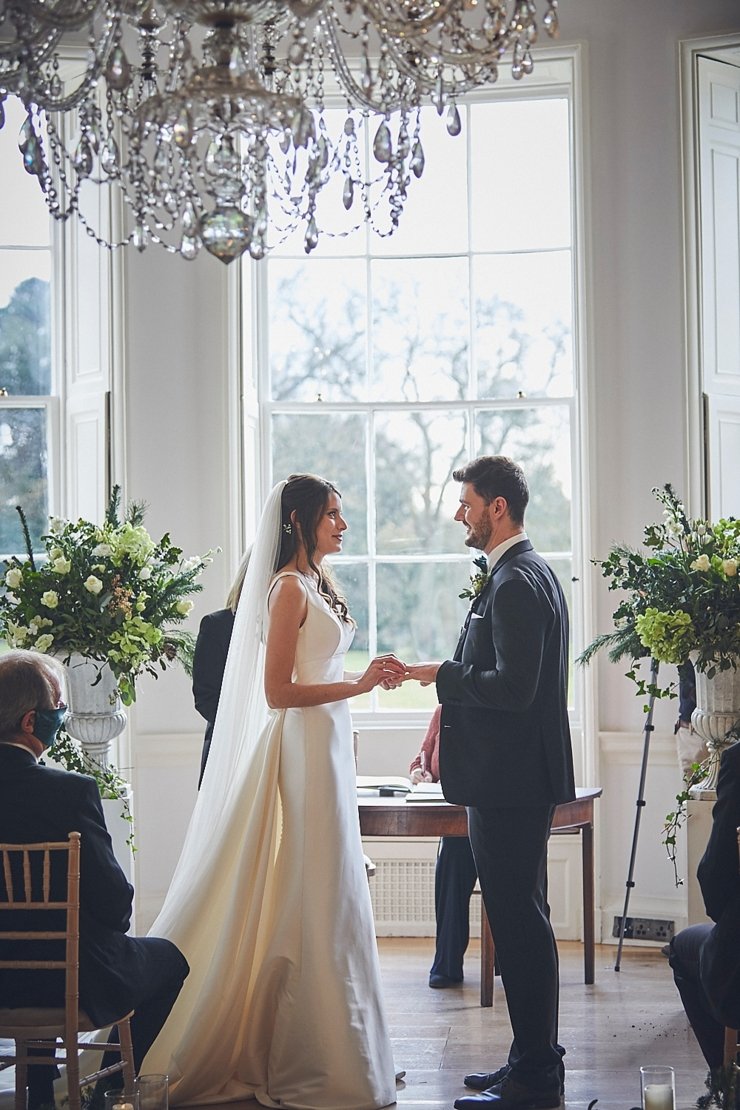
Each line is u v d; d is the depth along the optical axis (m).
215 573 5.95
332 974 3.85
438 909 5.32
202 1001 3.89
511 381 6.34
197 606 5.96
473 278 6.36
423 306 6.39
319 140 2.86
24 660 3.40
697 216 5.90
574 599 6.21
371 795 5.06
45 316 6.21
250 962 3.92
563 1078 3.87
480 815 3.82
